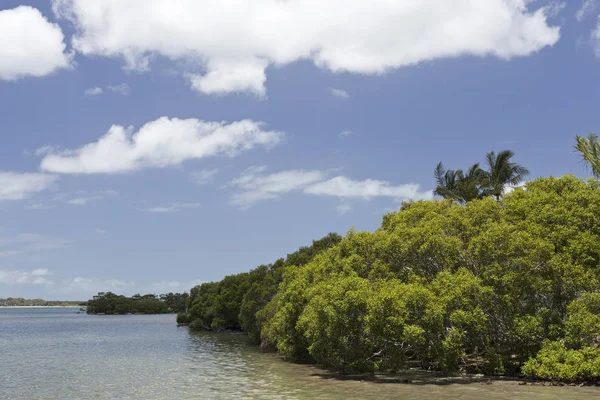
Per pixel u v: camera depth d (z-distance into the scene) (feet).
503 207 117.19
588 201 101.91
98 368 131.03
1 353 178.50
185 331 322.75
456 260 102.89
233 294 304.71
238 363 136.05
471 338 92.79
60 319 608.19
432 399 73.51
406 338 88.89
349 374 106.11
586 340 86.69
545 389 79.56
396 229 115.34
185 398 82.84
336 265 121.49
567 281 90.94
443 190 196.95
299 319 118.01
